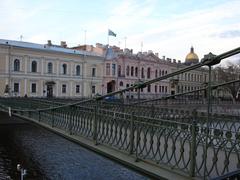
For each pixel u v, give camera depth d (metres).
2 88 46.88
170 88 69.06
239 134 5.93
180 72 5.66
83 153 15.43
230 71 58.25
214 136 4.89
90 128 8.27
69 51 56.12
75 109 9.44
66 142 17.70
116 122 6.95
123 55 61.25
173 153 5.32
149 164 5.77
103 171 12.48
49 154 15.77
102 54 59.75
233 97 48.19
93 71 58.25
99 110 7.75
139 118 6.25
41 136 20.05
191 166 4.91
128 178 11.28
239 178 3.38
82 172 13.07
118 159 6.25
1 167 14.43
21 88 49.06
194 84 75.06
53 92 53.06
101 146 7.43
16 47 48.22
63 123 10.61
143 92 60.47
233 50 4.63
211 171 4.93
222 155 6.15
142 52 68.81
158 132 5.75
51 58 52.66
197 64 5.20
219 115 13.84
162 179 5.05
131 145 6.29
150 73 65.81
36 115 15.09
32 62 50.50
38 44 54.00
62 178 12.83
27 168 14.28
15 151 17.09
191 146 4.96
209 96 5.09
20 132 21.19
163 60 69.69
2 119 21.84
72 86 55.56
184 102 32.19
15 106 20.27
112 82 60.47
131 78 62.59
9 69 47.50
